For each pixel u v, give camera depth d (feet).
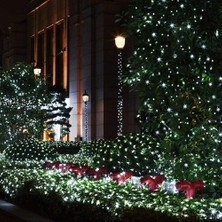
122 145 55.16
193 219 26.58
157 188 36.40
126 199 32.60
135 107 135.95
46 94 107.65
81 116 162.30
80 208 34.17
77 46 164.86
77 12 165.68
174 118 37.52
